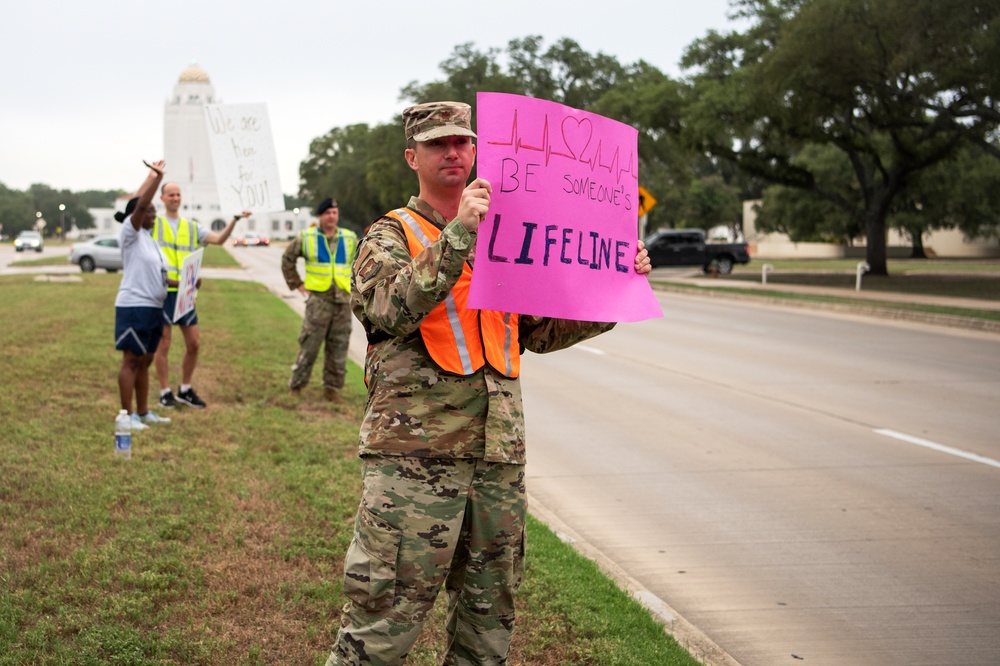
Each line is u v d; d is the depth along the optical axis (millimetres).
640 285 3201
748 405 10109
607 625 4105
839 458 7738
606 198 3070
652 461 7668
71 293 22625
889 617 4613
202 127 133000
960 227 60656
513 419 2854
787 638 4387
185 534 4945
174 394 8953
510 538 2865
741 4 38281
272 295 23969
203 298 22062
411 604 2744
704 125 35500
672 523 6062
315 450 7000
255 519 5285
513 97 2848
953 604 4770
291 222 157500
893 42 27484
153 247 7473
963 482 6977
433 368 2752
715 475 7219
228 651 3744
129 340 7441
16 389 8859
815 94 31250
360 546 2766
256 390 9539
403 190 72938
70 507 5289
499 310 2787
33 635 3719
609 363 13430
